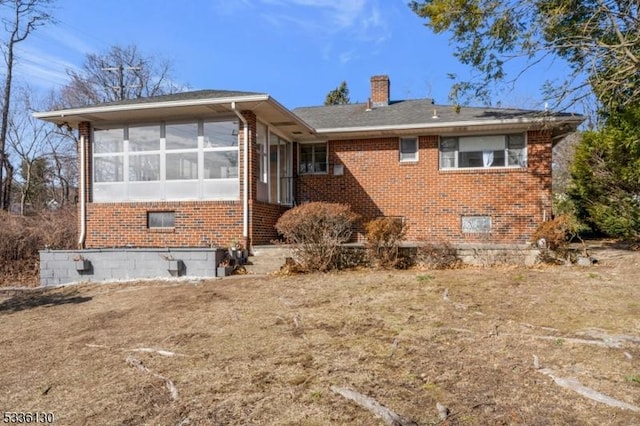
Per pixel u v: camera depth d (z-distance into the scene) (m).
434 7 11.40
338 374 3.95
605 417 3.02
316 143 14.34
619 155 10.52
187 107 10.08
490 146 12.98
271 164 12.73
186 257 9.39
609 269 8.05
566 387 3.48
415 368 4.00
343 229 9.62
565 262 8.80
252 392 3.70
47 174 26.64
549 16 10.48
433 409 3.22
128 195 11.27
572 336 4.66
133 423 3.32
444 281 7.49
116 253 9.68
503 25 11.12
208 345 4.99
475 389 3.52
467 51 12.09
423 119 13.55
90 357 4.91
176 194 10.96
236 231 10.41
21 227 12.16
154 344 5.16
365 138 13.81
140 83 32.28
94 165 11.50
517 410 3.15
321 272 8.91
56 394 3.99
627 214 10.78
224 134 10.77
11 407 3.75
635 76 9.91
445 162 13.29
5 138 22.80
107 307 7.26
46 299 8.34
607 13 9.79
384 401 3.38
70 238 11.96
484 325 5.16
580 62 10.97
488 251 9.23
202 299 7.23
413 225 13.35
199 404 3.54
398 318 5.59
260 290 7.62
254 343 4.95
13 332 6.21
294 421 3.17
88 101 29.62
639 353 4.16
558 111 11.51
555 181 21.80
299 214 9.18
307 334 5.15
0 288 9.75
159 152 11.11
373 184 13.73
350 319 5.65
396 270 8.89
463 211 13.03
